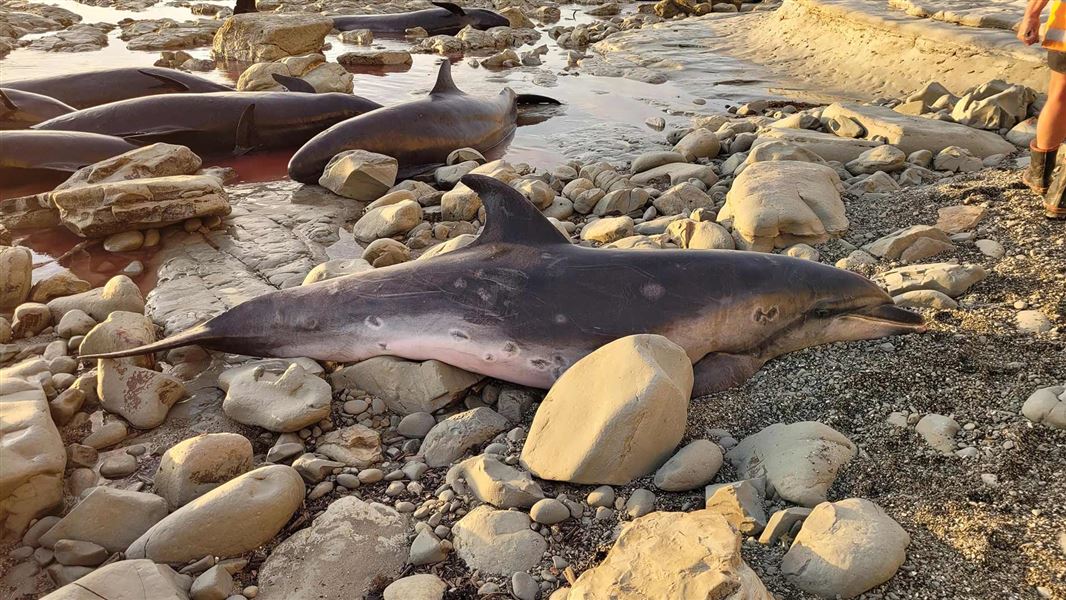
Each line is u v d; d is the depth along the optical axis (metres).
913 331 4.55
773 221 5.93
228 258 6.55
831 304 4.61
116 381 4.39
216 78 14.12
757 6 21.11
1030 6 5.51
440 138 9.45
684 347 4.43
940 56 11.01
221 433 3.91
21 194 8.23
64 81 11.93
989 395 3.88
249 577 3.22
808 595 2.91
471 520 3.38
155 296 5.84
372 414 4.40
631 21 20.09
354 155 8.16
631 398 3.54
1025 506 3.15
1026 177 6.23
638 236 6.32
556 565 3.18
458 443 3.99
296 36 15.45
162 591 2.84
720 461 3.65
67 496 3.74
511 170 8.02
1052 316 4.50
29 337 5.25
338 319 4.69
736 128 9.21
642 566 2.75
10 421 3.61
